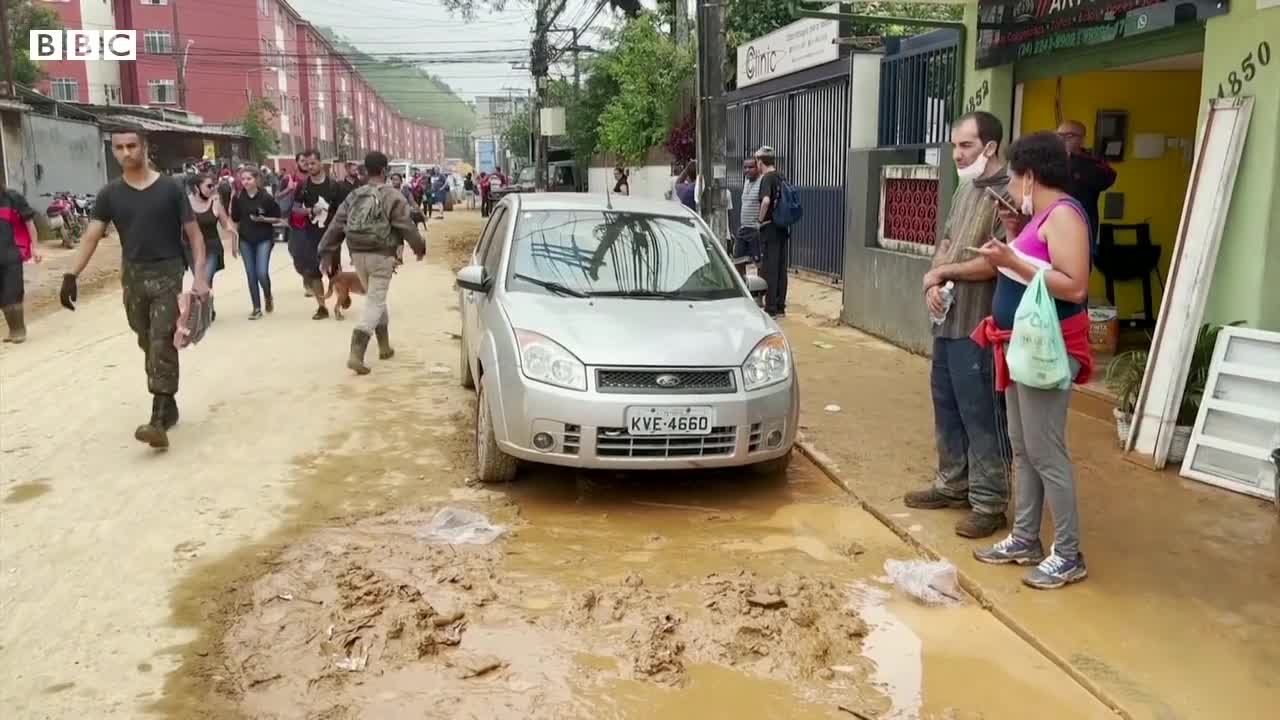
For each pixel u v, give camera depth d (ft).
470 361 23.82
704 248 22.08
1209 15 20.16
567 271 20.72
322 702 12.02
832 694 12.29
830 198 44.37
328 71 280.51
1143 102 29.76
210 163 119.85
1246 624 13.61
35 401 25.77
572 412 17.31
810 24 44.21
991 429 16.40
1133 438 20.52
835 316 38.24
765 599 14.30
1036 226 14.29
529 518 17.84
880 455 21.09
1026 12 26.32
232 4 199.11
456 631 13.65
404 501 18.60
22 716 11.66
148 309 21.42
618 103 89.20
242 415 24.21
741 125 55.31
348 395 26.20
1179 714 11.54
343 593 14.69
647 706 12.00
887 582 15.35
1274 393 18.37
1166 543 16.25
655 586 15.11
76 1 180.96
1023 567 15.48
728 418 17.69
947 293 16.40
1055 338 13.94
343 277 30.09
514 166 224.33
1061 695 12.20
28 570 15.58
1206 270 19.74
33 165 84.38
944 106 31.53
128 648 13.24
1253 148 19.34
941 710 11.90
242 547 16.49
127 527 17.29
